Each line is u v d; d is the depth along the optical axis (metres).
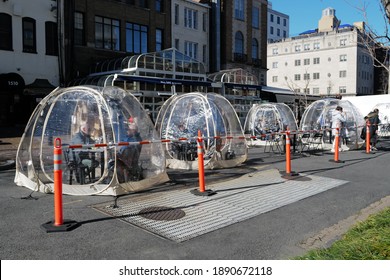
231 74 30.62
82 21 26.44
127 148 7.77
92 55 26.78
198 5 35.28
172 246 4.92
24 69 23.39
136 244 4.96
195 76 27.77
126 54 28.84
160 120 12.10
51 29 24.72
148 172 8.23
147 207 6.67
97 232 5.39
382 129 24.47
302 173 10.17
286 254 4.69
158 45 31.89
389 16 5.22
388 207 6.05
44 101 8.52
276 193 7.85
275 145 16.23
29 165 8.24
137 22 29.67
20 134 20.00
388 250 4.09
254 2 41.44
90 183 7.59
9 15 22.69
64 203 6.92
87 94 8.19
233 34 38.38
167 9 32.09
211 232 5.46
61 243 4.97
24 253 4.62
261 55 42.75
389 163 12.16
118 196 7.44
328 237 5.23
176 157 10.98
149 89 23.94
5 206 6.76
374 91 77.31
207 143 10.84
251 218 6.15
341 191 8.15
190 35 34.62
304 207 6.86
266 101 34.31
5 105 23.12
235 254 4.68
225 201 7.14
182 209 6.57
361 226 5.19
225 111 11.63
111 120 7.71
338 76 73.25
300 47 78.94
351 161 12.57
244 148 11.79
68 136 7.90
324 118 16.42
